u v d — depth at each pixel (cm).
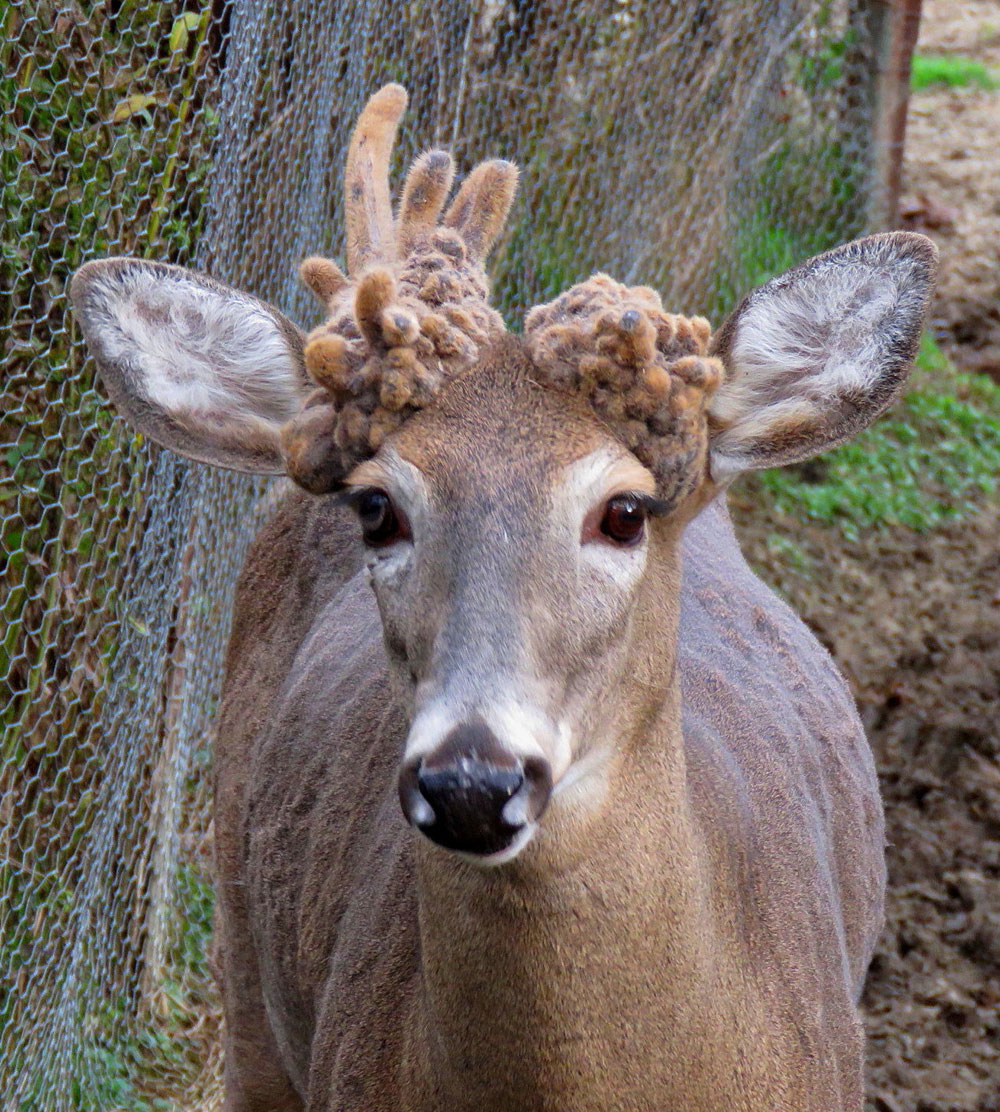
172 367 582
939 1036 1066
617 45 1393
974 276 1977
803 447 569
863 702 1352
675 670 536
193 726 998
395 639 505
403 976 590
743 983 559
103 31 845
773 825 633
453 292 530
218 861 838
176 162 905
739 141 1549
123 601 895
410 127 1145
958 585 1507
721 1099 536
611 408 501
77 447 870
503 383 504
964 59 2616
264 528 873
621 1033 512
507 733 450
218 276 901
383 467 502
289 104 989
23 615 839
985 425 1733
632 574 497
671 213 1473
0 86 795
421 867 522
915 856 1203
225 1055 863
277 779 757
